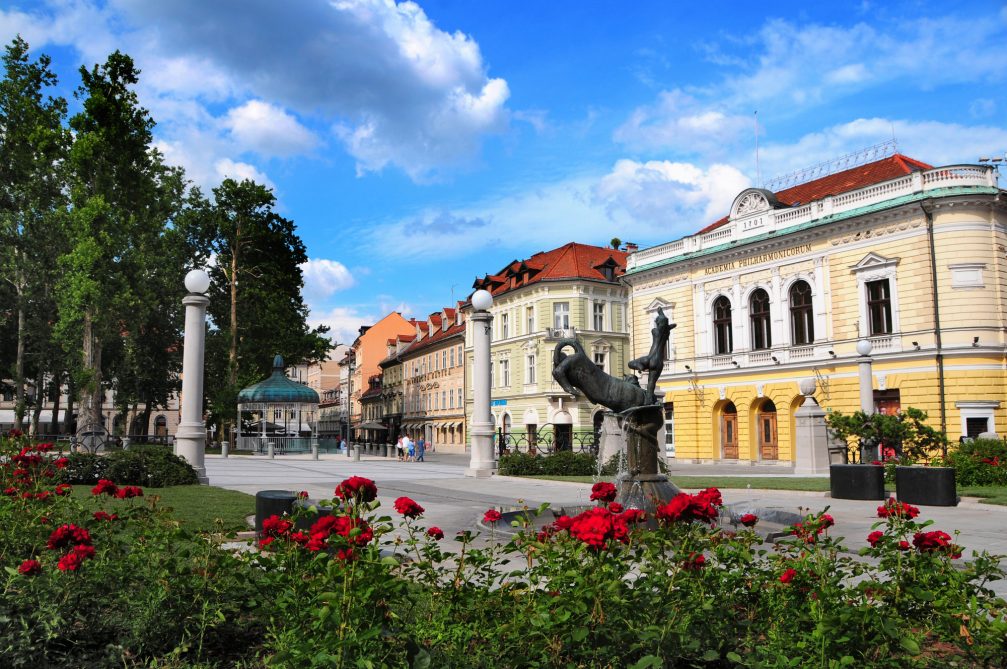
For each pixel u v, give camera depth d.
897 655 4.18
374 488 5.16
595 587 4.05
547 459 25.70
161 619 4.58
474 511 14.27
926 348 33.22
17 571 4.57
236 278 54.59
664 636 3.96
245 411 51.19
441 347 77.25
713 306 44.06
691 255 44.81
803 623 4.45
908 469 16.92
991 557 5.18
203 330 19.91
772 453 40.53
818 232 37.75
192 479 18.36
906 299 34.16
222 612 4.85
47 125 45.81
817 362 37.72
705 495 5.30
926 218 33.56
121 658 4.34
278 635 4.48
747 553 5.08
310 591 4.40
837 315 37.00
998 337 32.56
